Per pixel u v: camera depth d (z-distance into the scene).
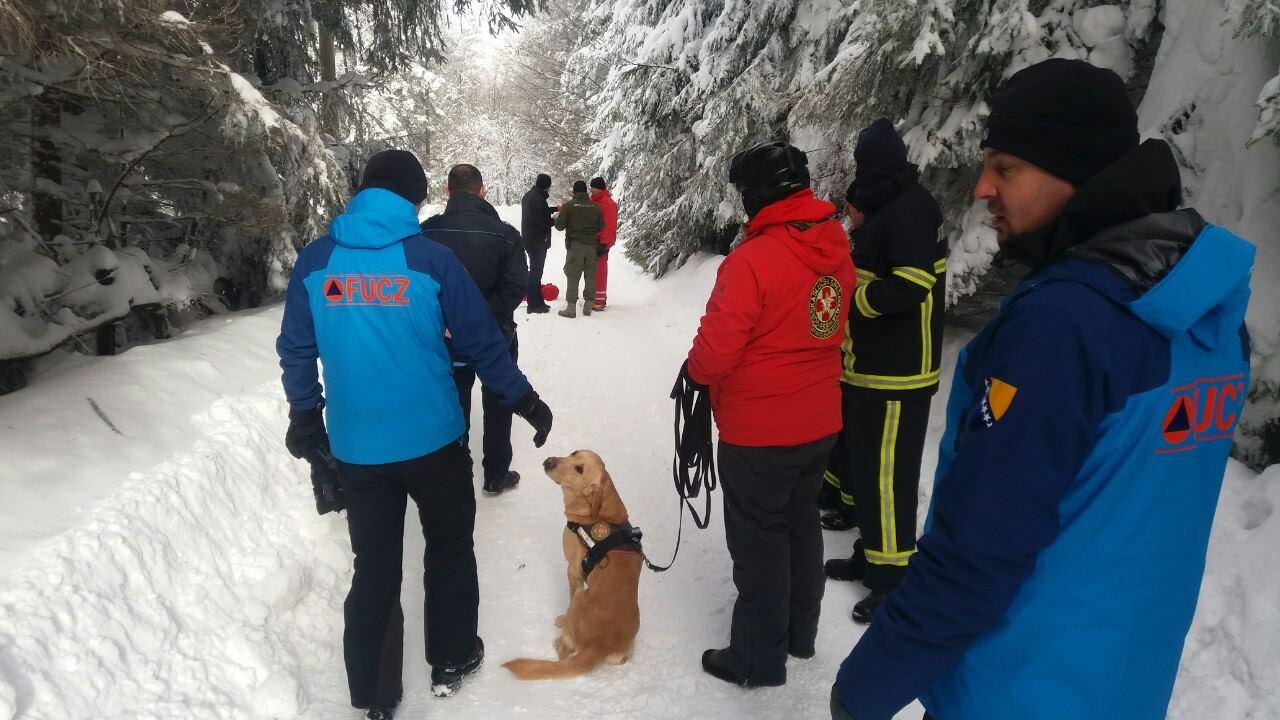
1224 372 1.11
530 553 3.46
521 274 3.62
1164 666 1.15
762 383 2.38
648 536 3.71
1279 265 3.07
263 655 2.46
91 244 4.23
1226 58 3.42
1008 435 1.05
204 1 4.12
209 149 4.70
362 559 2.36
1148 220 1.05
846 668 1.24
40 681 1.86
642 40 10.63
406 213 2.29
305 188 5.64
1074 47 3.96
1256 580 2.49
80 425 2.68
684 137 9.82
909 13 4.03
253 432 3.35
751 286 2.30
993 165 1.20
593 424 5.25
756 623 2.55
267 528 2.99
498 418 3.88
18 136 3.89
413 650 2.78
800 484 2.61
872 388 2.91
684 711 2.51
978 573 1.07
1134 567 1.07
